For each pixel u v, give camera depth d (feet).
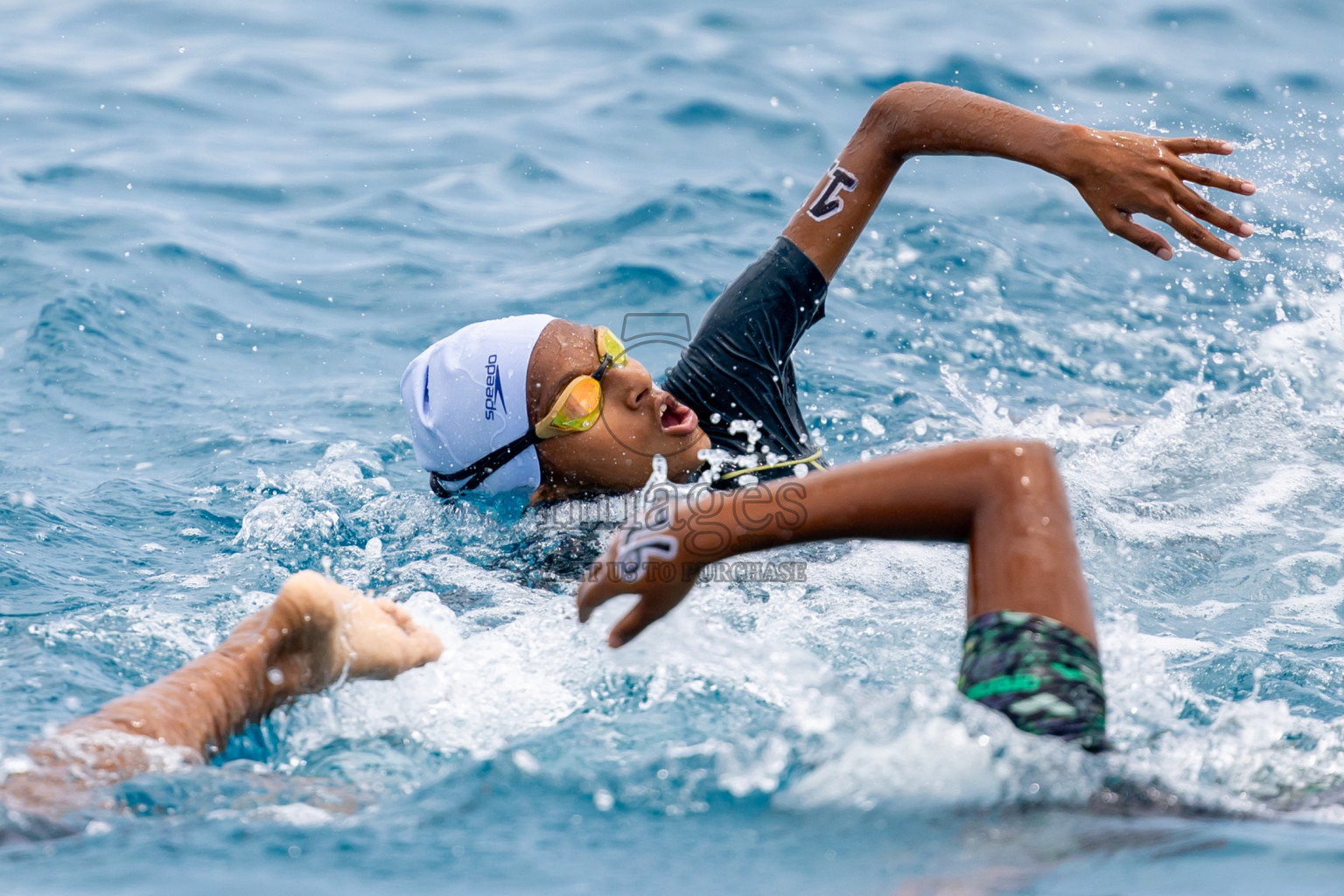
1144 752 20.36
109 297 60.80
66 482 42.70
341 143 88.58
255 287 64.75
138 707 20.27
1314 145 86.33
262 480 43.42
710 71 100.89
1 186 74.79
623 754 21.45
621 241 70.54
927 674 26.23
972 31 111.34
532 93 98.58
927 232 71.87
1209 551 37.06
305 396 53.16
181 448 47.01
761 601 29.91
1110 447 47.11
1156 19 116.57
